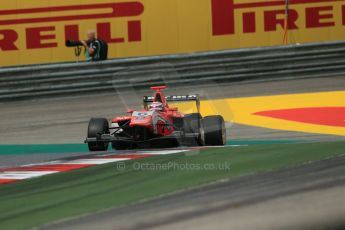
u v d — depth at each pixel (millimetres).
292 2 75500
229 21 74562
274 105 58438
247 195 24812
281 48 69500
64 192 28984
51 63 71188
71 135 49906
